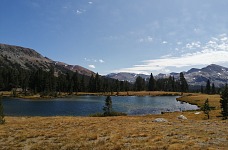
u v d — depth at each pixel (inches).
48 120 1865.2
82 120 1834.4
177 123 1534.2
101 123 1583.4
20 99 5930.1
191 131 1146.0
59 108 4055.1
